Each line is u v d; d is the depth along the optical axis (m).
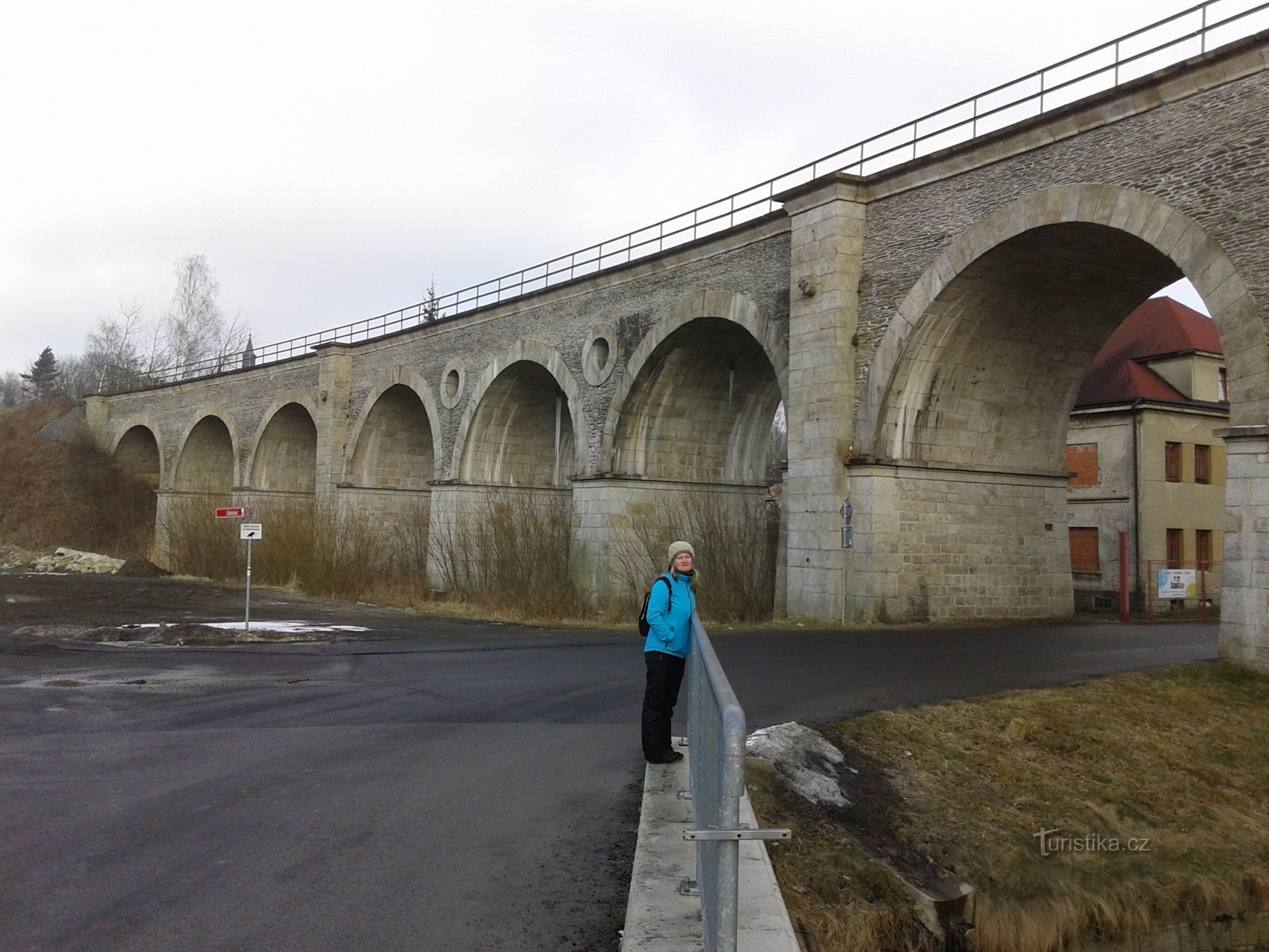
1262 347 14.09
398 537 36.38
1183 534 31.25
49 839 6.07
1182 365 32.47
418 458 40.12
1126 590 24.72
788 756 8.06
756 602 25.38
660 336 25.41
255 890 5.28
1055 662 14.02
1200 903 8.02
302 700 10.97
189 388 51.28
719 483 28.38
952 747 9.55
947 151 18.89
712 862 3.84
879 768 8.70
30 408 65.88
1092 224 16.53
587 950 4.65
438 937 4.75
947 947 6.57
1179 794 9.68
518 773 7.66
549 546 27.78
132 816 6.54
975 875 7.38
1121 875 8.02
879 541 20.12
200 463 52.19
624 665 14.05
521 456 34.34
